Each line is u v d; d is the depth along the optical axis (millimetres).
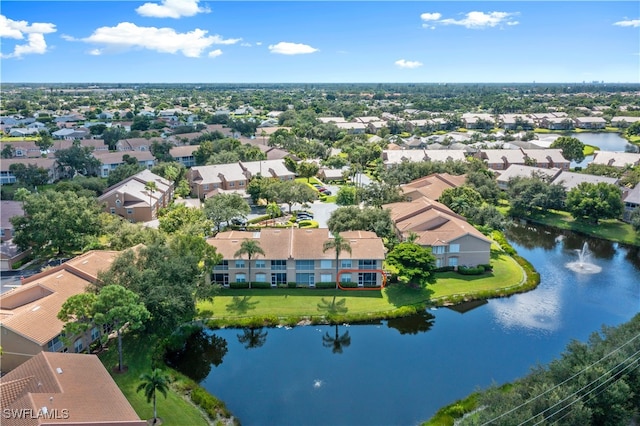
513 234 106875
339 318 66625
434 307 71062
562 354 49062
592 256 93062
